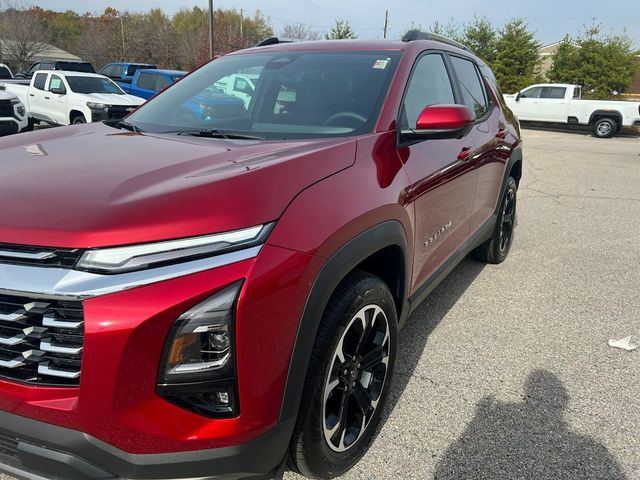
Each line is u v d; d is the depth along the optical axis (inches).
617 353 126.3
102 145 88.1
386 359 89.1
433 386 111.0
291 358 63.2
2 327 57.7
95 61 1840.6
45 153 82.7
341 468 81.6
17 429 57.9
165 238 56.4
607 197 318.3
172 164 73.8
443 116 92.4
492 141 148.9
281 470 68.1
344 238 70.6
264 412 61.3
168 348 55.2
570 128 904.9
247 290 57.4
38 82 544.1
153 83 606.2
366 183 79.5
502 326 139.4
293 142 86.8
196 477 59.1
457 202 122.3
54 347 55.6
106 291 54.1
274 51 126.3
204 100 114.3
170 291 54.9
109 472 57.2
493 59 1220.5
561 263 191.5
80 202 61.1
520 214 270.7
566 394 109.0
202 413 58.4
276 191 65.5
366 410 85.3
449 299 156.6
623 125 773.9
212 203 60.3
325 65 113.0
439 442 93.8
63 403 55.6
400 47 115.4
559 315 146.8
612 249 210.1
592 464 89.0
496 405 104.7
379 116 95.7
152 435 55.9
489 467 88.0
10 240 56.8
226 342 57.4
